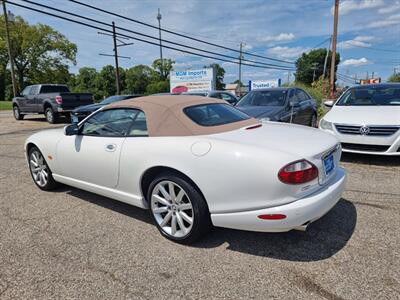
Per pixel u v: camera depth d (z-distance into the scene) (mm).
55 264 2771
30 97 15445
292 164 2498
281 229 2570
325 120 6051
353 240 3033
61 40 51938
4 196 4566
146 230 3393
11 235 3330
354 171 5324
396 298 2230
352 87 7328
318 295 2289
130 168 3309
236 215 2686
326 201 2684
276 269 2613
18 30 47219
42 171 4727
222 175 2670
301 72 71062
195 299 2289
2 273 2652
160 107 3297
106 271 2652
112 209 4000
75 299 2318
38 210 4012
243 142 2766
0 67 47281
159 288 2420
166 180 3055
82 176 3969
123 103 3598
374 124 5375
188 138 2973
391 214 3584
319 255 2797
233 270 2621
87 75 84500
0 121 16484
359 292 2305
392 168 5426
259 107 7074
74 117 11805
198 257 2830
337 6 19297
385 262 2658
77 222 3629
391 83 7230
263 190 2535
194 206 2887
